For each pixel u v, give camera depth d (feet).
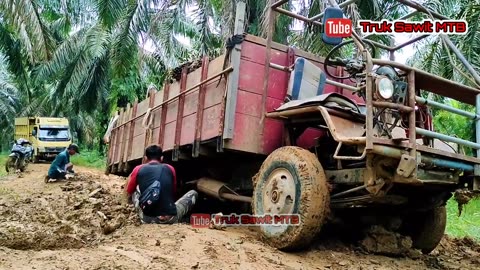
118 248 14.39
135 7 49.21
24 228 16.74
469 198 16.61
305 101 16.07
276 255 14.96
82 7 78.48
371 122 13.85
